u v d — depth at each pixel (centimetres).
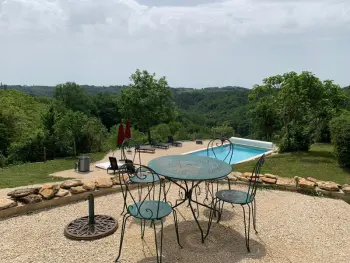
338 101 1375
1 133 1666
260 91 1788
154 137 1894
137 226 410
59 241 359
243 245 365
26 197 450
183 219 440
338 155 858
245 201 365
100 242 360
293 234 398
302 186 563
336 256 343
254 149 1597
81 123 1362
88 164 890
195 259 329
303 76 1208
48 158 1319
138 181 436
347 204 512
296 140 1206
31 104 3072
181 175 363
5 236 368
